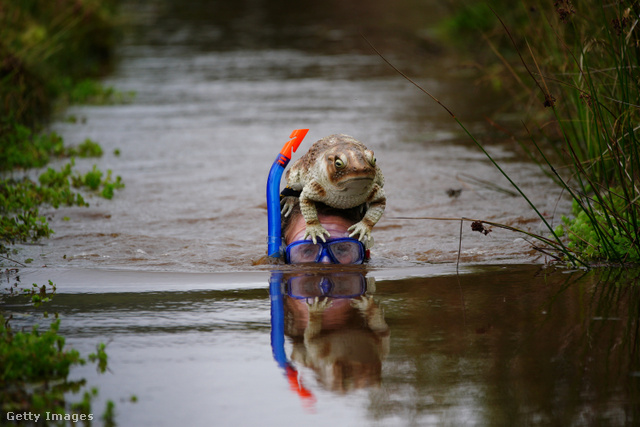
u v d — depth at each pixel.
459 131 19.53
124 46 37.75
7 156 16.36
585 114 12.77
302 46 37.72
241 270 9.62
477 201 13.09
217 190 14.38
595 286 8.55
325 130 20.06
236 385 6.09
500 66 21.48
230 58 34.25
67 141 18.89
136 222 12.16
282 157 10.21
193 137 19.52
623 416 5.41
